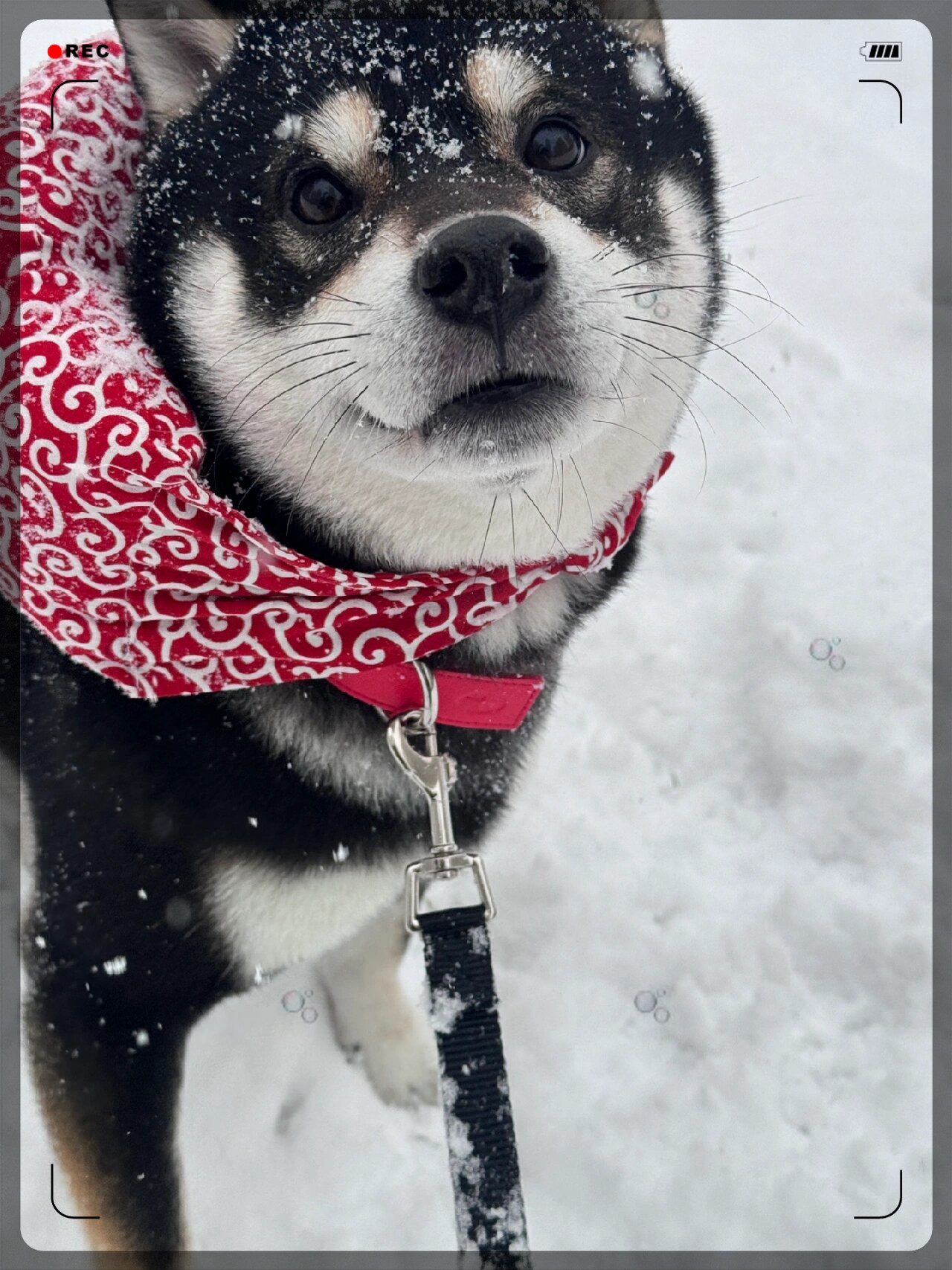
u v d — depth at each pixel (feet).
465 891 1.66
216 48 1.06
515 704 1.16
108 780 1.10
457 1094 0.92
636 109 1.12
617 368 1.00
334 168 1.00
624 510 1.21
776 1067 1.46
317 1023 1.54
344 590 1.06
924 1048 1.48
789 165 2.81
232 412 1.06
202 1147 1.40
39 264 0.99
